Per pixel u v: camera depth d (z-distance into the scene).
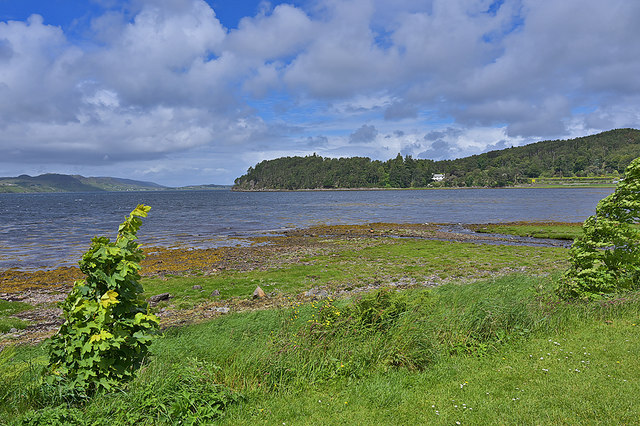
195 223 48.16
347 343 6.11
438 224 42.94
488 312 6.99
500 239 31.14
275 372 5.47
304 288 15.37
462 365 5.78
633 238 7.88
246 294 14.64
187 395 4.43
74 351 4.15
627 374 5.15
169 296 14.47
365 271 18.52
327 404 4.82
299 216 58.41
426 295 7.71
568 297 8.34
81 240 32.97
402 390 5.09
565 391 4.84
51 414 3.89
